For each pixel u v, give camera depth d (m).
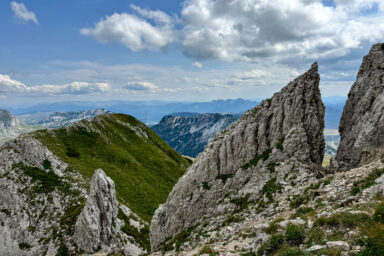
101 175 58.19
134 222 70.44
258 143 37.41
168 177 123.06
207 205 36.59
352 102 35.84
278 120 36.69
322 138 34.50
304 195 24.12
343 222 14.31
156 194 101.62
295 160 31.50
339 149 35.97
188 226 36.72
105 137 132.00
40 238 57.69
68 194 72.25
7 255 55.81
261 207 28.12
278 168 31.92
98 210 54.25
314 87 35.91
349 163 31.06
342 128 37.38
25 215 64.50
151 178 113.81
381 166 21.67
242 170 36.12
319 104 35.84
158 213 42.31
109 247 51.88
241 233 22.77
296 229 15.58
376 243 10.95
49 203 68.56
